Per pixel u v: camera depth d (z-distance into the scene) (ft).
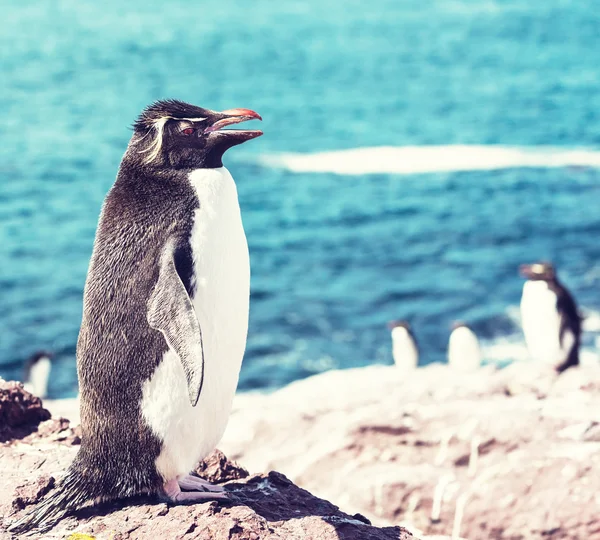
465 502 30.71
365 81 264.11
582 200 127.95
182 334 15.62
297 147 175.94
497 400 36.65
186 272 16.53
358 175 149.18
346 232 115.85
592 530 28.84
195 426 16.81
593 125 191.01
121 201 17.22
